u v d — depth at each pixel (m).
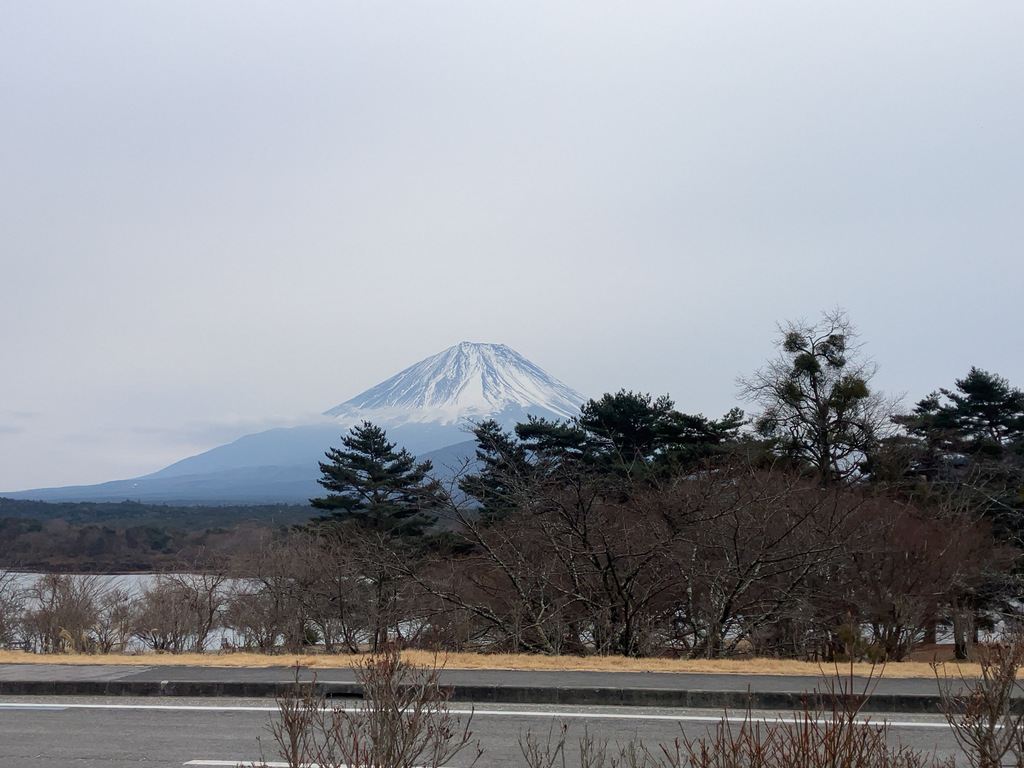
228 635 30.11
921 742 6.77
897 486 28.03
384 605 21.38
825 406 30.75
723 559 16.33
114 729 7.36
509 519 17.20
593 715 7.84
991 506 30.25
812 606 16.50
